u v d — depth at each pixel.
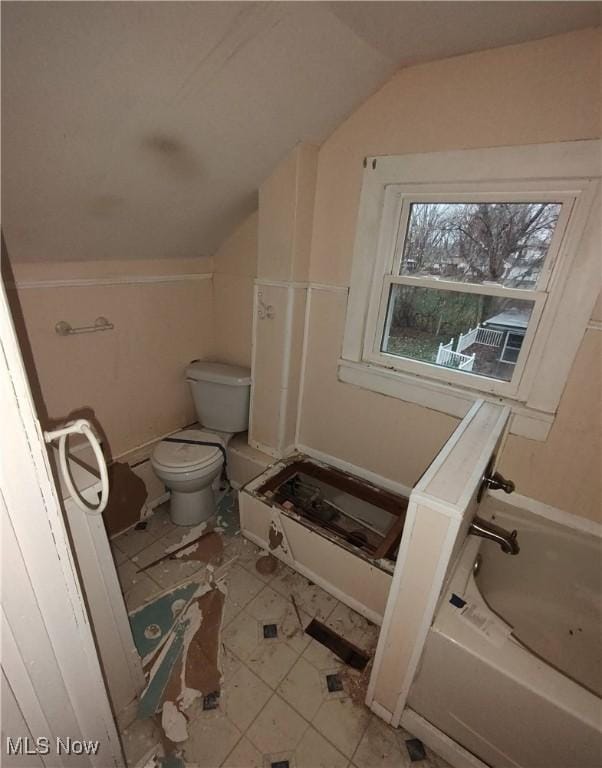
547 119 1.16
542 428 1.42
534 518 1.50
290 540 1.70
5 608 0.60
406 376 1.70
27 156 0.98
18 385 0.55
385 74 1.34
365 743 1.17
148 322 1.91
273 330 1.88
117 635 1.11
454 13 1.00
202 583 1.67
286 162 1.57
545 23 1.03
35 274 1.42
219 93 1.09
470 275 1.49
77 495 0.84
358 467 2.00
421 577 0.97
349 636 1.48
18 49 0.74
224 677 1.32
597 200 1.15
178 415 2.24
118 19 0.78
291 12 0.94
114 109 0.99
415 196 1.49
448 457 1.09
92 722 0.84
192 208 1.61
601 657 1.34
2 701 0.63
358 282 1.70
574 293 1.25
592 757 0.88
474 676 1.00
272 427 2.07
